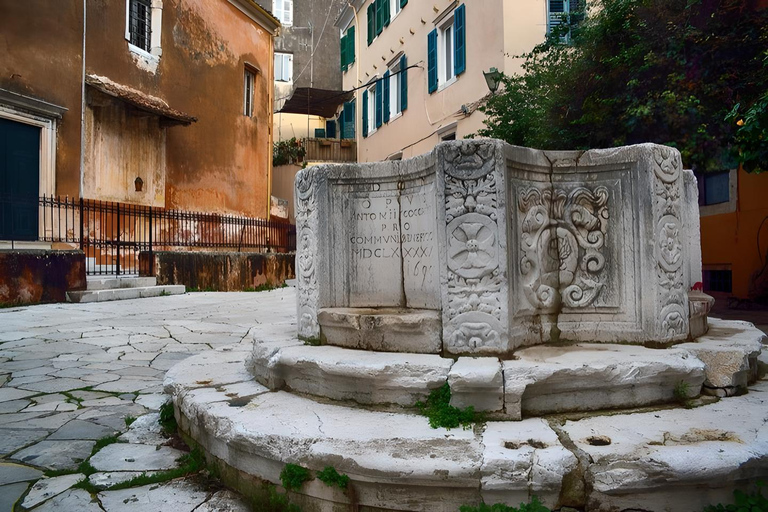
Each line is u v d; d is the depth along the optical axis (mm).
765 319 8016
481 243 2934
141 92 14750
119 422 3629
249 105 19969
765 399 2975
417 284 3500
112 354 5777
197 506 2502
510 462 2148
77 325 7613
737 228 10633
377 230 3662
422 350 3074
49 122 12195
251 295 12523
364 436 2422
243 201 19094
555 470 2129
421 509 2221
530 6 12539
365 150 22266
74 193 12758
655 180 3221
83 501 2525
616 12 7148
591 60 7676
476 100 13883
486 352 2918
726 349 3104
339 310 3469
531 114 9531
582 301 3365
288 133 26625
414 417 2689
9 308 9086
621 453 2213
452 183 2986
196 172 16891
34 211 11922
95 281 10938
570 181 3412
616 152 3312
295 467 2373
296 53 27062
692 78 6617
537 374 2648
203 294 12531
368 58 21922
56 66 12375
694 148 6793
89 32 13234
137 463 2965
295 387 3215
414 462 2178
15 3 11570
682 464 2131
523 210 3205
